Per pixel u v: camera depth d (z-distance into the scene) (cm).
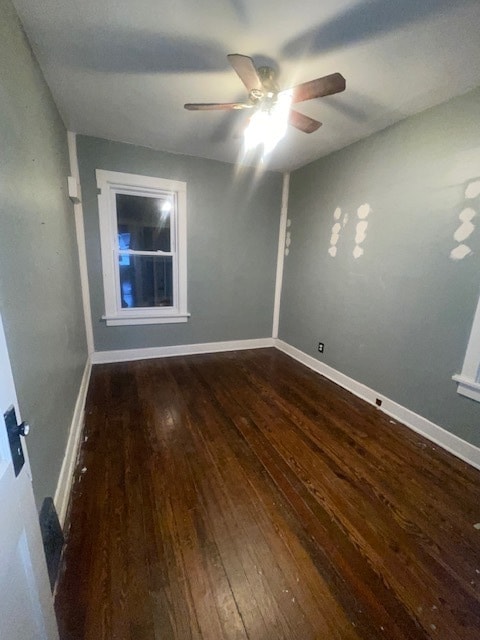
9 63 110
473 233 176
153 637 92
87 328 304
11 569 58
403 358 224
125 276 318
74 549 119
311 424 219
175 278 334
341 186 276
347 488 158
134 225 309
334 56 154
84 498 145
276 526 133
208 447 187
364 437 205
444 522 139
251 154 300
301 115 174
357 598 105
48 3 125
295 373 313
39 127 150
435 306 200
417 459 184
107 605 100
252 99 162
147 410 228
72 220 246
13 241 99
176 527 130
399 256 223
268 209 357
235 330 377
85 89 188
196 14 131
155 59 161
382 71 165
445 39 140
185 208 315
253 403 246
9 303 92
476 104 172
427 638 95
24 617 63
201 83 183
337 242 284
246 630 95
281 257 377
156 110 216
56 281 163
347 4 124
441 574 115
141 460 173
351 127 232
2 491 56
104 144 272
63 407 160
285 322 378
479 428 177
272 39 145
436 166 194
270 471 168
